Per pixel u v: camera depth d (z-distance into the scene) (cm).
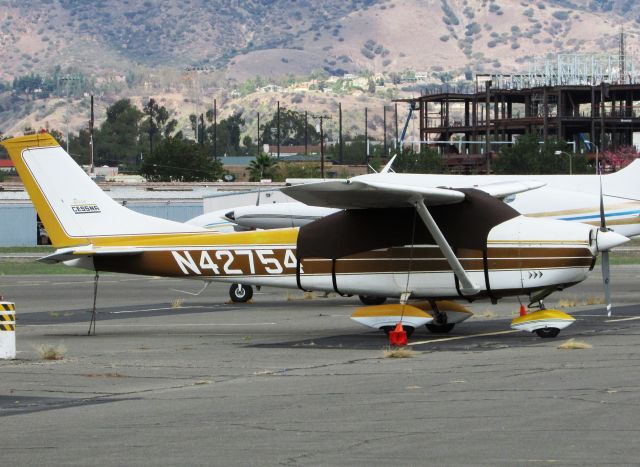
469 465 1544
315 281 3378
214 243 3509
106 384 2345
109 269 3622
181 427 1852
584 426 1777
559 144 15625
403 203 3191
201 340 3269
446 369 2472
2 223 11512
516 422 1819
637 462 1540
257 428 1828
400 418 1880
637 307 4169
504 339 3117
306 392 2184
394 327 3170
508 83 17912
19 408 2061
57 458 1642
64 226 3634
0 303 2795
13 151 3650
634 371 2364
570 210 5081
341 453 1630
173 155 18350
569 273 3194
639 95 17275
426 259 3244
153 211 11600
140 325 3819
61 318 4147
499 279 3206
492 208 3241
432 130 18550
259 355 2838
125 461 1616
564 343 2905
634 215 5050
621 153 16162
